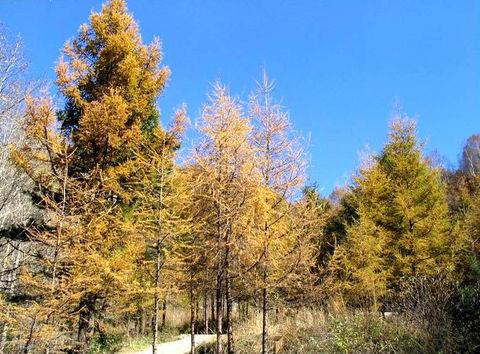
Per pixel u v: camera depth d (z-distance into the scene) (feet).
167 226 36.65
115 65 48.26
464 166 167.02
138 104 47.65
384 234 63.00
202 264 37.60
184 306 64.59
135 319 78.28
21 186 56.08
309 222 35.91
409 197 62.54
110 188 41.75
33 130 37.96
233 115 34.96
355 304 59.41
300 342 46.37
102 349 56.70
